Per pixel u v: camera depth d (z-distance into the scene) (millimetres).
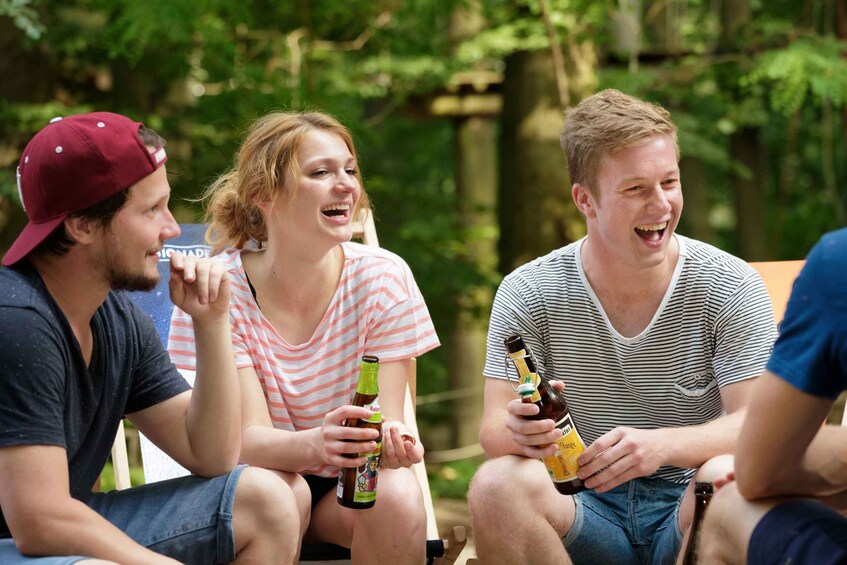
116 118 2430
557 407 2691
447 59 6820
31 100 6527
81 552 2285
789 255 11266
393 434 2818
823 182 11688
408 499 2797
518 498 2682
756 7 8398
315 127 3018
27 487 2262
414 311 3074
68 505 2289
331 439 2709
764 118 7789
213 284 2627
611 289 2873
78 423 2463
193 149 6410
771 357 2115
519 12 6766
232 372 2689
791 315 2084
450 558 3021
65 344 2396
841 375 2043
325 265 3061
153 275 2498
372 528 2799
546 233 6879
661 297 2865
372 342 3049
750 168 9133
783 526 2113
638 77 6867
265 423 2979
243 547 2576
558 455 2678
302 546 3021
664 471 2949
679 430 2695
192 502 2590
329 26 6609
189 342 3146
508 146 7008
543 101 6852
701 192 8523
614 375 2926
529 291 2973
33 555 2295
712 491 2473
